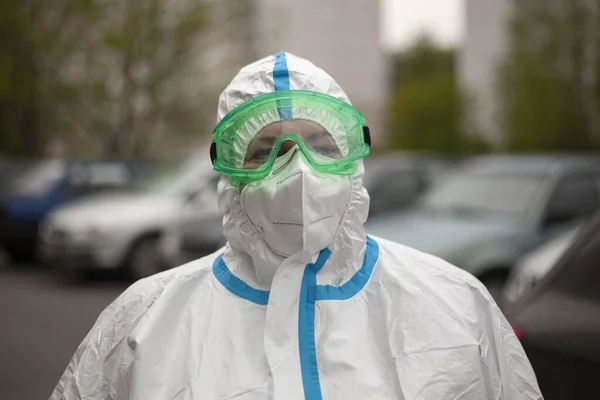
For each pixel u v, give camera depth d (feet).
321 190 5.87
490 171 25.05
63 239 31.53
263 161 6.06
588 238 10.14
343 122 6.22
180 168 35.06
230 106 6.43
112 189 35.55
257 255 6.04
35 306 27.84
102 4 53.06
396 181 32.53
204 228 28.99
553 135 70.28
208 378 5.65
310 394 5.54
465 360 5.78
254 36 60.54
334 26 131.44
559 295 9.91
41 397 17.06
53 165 39.68
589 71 69.15
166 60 55.57
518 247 21.26
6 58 51.85
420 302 6.03
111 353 6.13
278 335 5.78
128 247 31.04
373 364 5.77
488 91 101.65
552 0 69.67
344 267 6.16
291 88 6.26
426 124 89.97
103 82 54.44
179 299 6.17
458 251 20.40
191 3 55.36
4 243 37.78
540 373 9.44
